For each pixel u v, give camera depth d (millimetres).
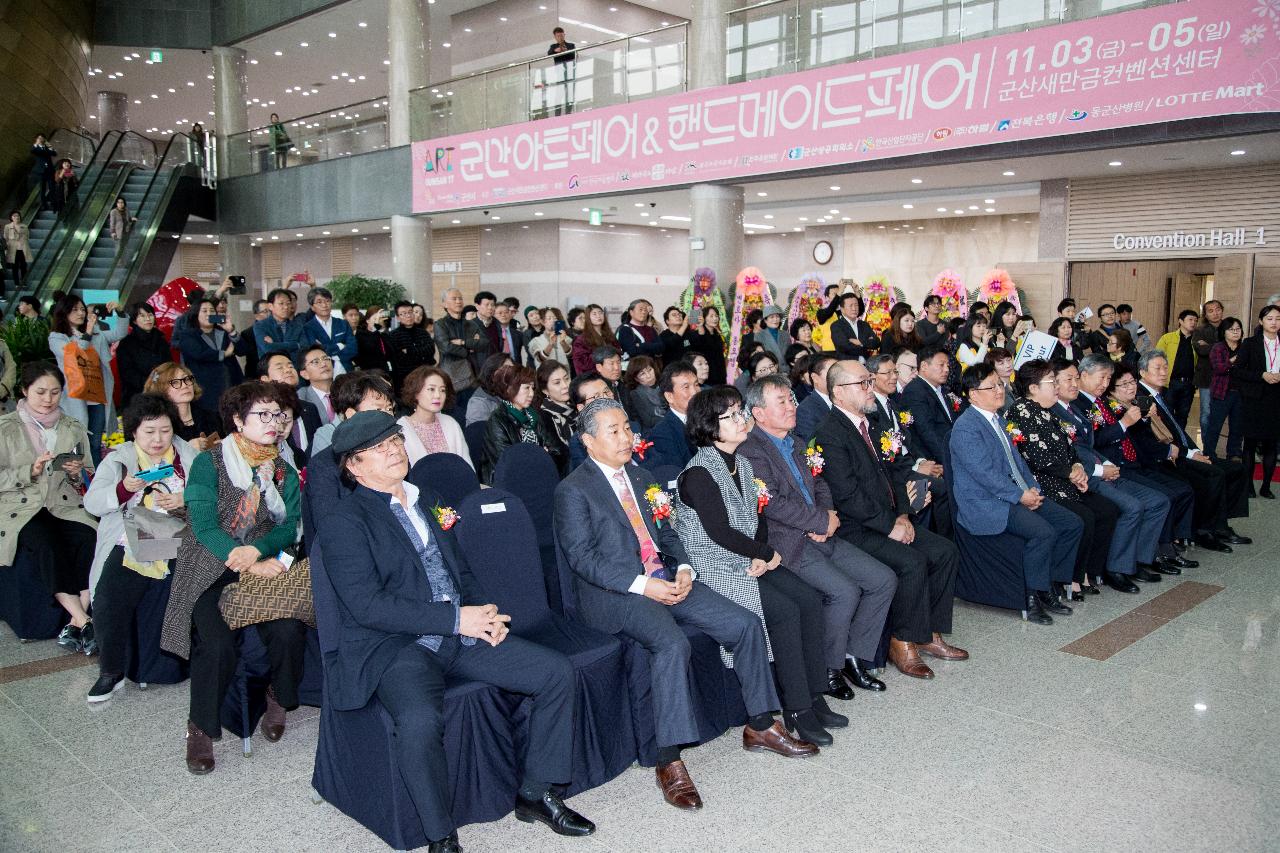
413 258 15773
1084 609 4906
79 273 14922
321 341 7809
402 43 15594
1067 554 4805
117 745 3303
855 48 9805
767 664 3250
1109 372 5723
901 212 15547
